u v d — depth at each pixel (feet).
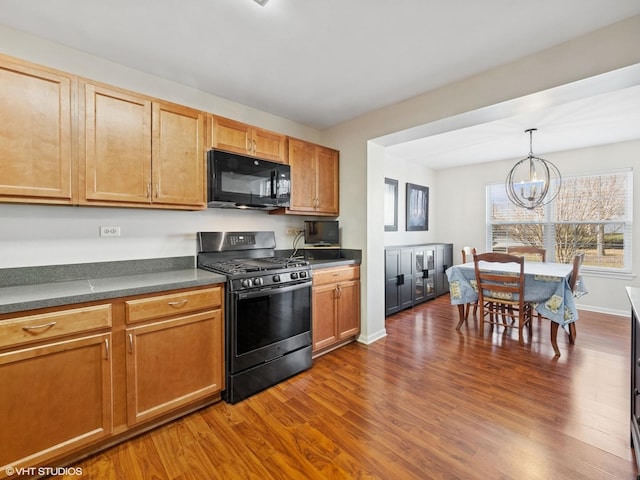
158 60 6.70
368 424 5.83
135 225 7.11
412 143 13.04
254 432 5.62
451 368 8.18
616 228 13.14
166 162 6.54
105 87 5.76
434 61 6.79
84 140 5.53
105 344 5.00
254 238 9.16
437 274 16.57
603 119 10.16
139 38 5.93
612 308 13.17
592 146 13.50
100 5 5.00
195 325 6.12
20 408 4.29
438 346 9.75
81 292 4.89
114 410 5.11
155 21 5.43
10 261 5.62
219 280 6.43
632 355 5.08
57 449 4.57
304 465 4.82
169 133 6.59
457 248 18.11
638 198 12.58
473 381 7.45
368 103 9.02
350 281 9.80
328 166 10.30
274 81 7.68
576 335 10.56
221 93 8.32
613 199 13.17
